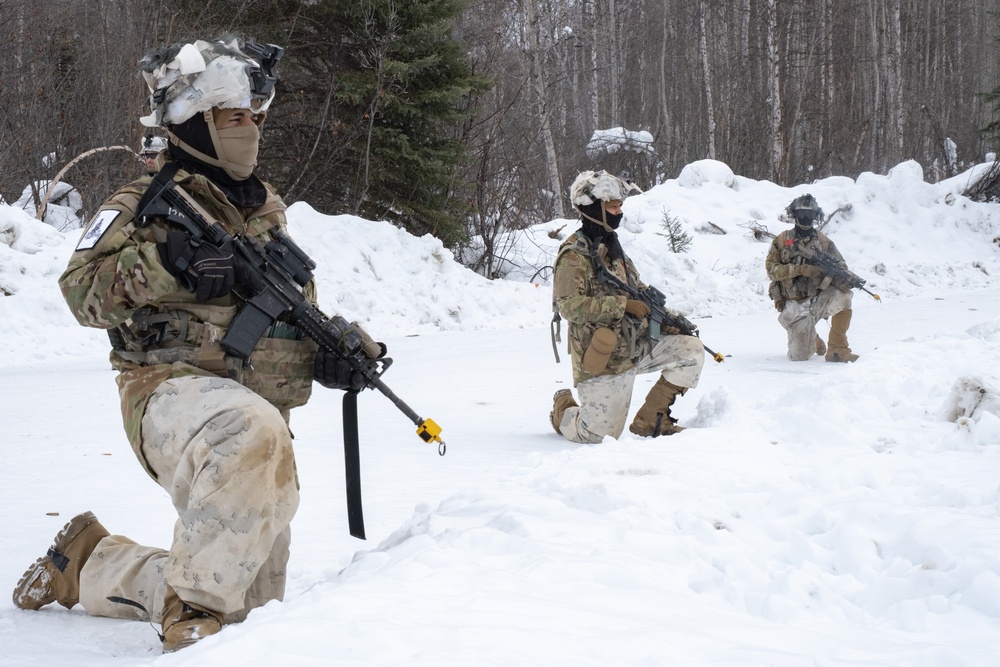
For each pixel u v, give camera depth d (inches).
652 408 279.1
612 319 273.4
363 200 792.9
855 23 1894.7
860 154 1831.9
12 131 753.0
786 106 1665.8
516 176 958.4
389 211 850.1
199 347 123.3
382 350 132.6
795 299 438.3
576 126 1690.5
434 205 843.4
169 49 123.6
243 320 123.4
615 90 1771.7
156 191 120.5
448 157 826.2
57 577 131.7
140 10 790.5
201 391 119.0
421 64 791.7
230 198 125.7
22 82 768.3
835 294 433.4
